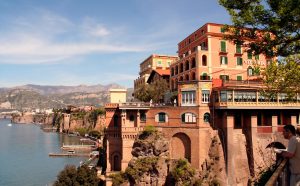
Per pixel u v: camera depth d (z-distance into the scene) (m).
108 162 84.50
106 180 75.81
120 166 84.06
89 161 127.00
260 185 23.88
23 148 186.75
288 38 20.66
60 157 152.62
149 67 131.00
